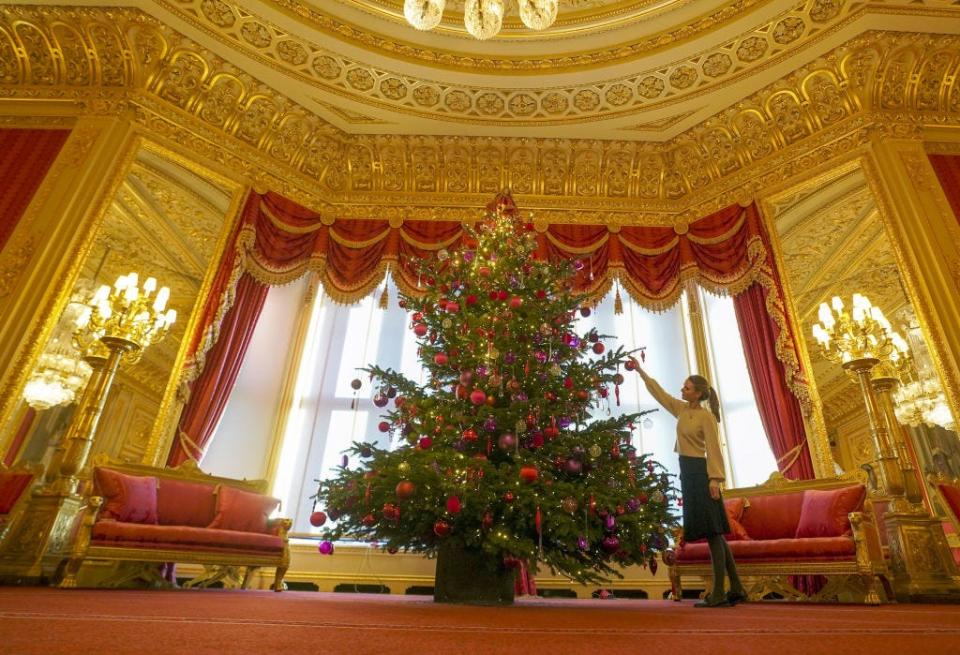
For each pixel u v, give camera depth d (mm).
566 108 6332
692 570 4062
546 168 6812
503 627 1483
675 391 5828
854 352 4500
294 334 6023
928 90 5477
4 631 1045
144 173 5551
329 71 6004
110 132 5328
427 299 3580
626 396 5754
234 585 4512
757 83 5766
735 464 5461
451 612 2033
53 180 5031
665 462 5438
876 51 5305
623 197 6777
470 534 2582
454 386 3289
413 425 3223
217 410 5262
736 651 1062
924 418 4926
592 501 2551
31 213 4832
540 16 3973
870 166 5277
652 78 5965
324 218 6535
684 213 6527
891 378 4199
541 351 3184
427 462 2613
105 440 5035
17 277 4512
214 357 5410
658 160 6703
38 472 3768
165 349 5395
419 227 6547
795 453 4809
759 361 5398
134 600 2236
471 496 2496
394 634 1255
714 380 5797
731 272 5875
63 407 4516
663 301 6105
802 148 5793
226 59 5758
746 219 5969
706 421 2955
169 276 5582
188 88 5805
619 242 6449
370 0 5570
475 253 3770
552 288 3607
